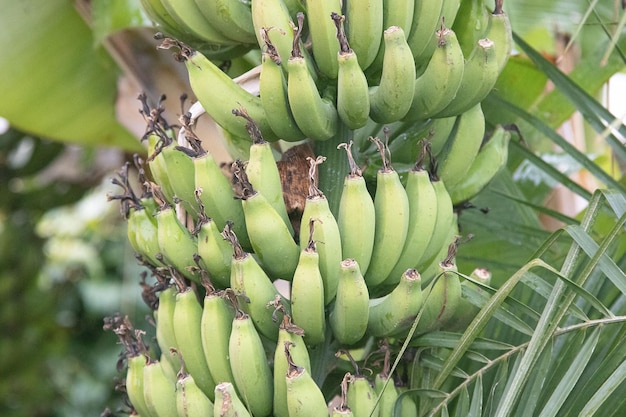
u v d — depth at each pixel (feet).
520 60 7.78
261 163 5.96
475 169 6.45
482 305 5.96
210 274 6.04
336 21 5.82
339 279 5.87
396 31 5.82
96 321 13.94
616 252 6.48
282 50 6.00
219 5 6.12
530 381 5.68
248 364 5.84
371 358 6.17
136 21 7.58
